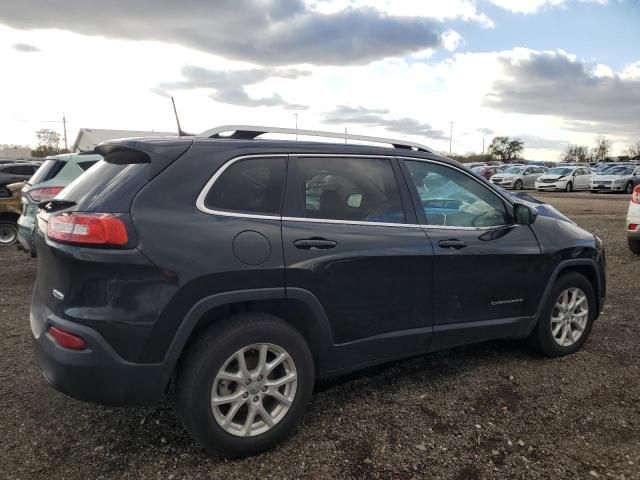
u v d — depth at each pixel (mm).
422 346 3479
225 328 2715
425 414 3307
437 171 3695
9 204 10031
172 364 2594
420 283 3363
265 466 2750
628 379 3834
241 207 2830
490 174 37094
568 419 3260
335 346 3096
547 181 30375
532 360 4176
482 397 3541
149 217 2568
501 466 2771
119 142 2930
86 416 3240
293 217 2961
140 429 3092
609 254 8695
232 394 2760
